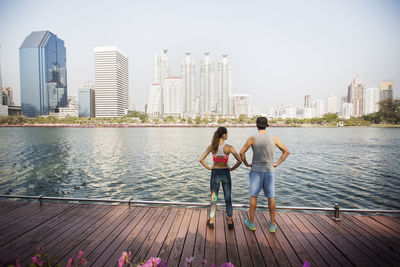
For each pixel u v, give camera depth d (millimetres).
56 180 13406
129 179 13547
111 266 3088
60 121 166625
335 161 19516
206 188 11680
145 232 4090
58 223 4477
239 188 11461
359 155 23156
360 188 11297
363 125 138250
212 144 4188
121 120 171375
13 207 5301
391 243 3729
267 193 4004
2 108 180375
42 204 5445
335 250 3525
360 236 3959
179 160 20391
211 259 3258
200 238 3873
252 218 4145
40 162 19438
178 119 189250
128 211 5066
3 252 3445
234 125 163125
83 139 46781
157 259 2043
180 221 4555
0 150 27891
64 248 3564
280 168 16516
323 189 11125
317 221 4562
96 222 4516
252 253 3432
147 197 10305
